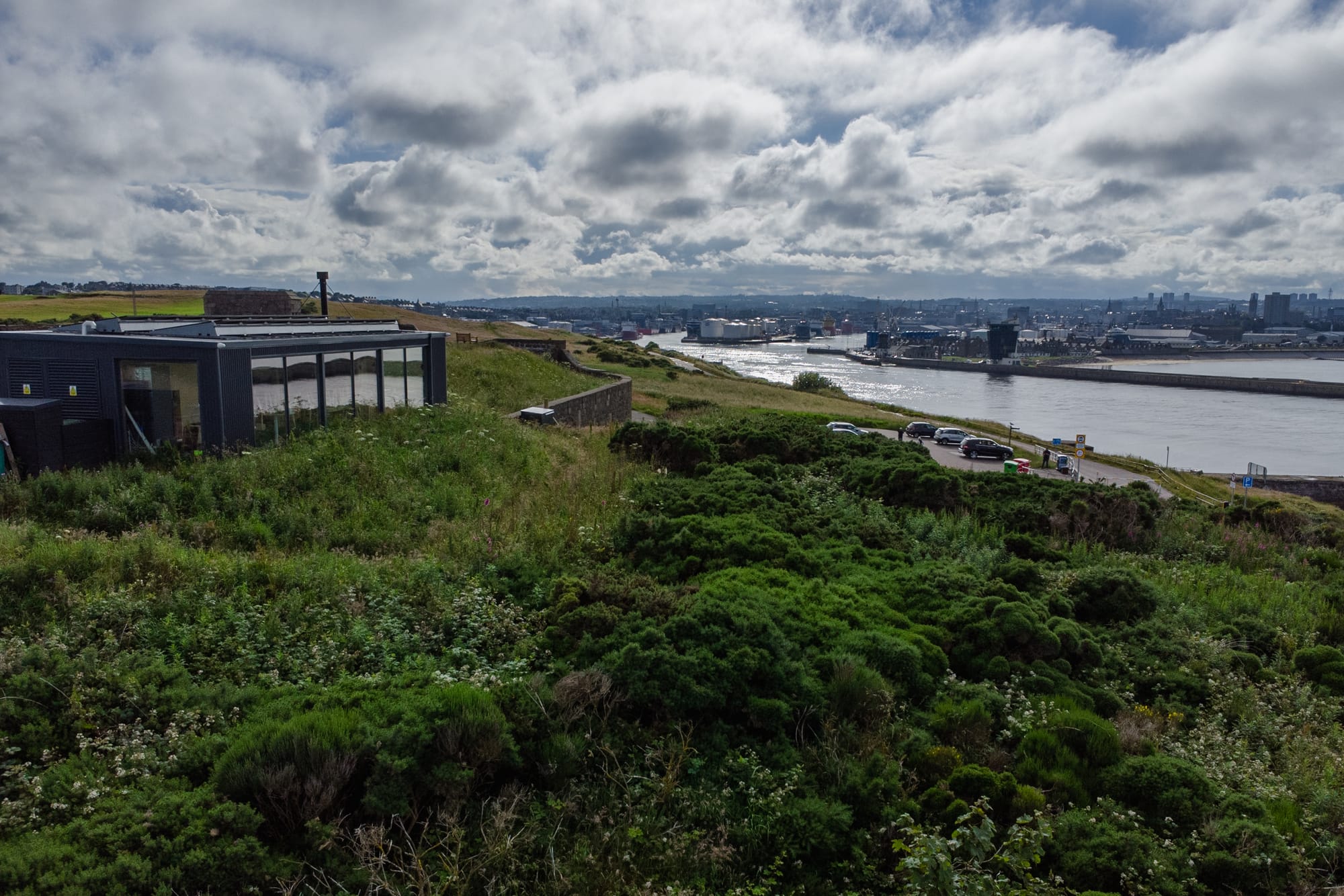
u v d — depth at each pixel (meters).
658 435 22.16
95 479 13.52
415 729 6.48
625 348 98.56
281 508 13.20
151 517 12.61
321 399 18.94
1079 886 6.56
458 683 7.40
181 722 6.82
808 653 9.38
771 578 11.80
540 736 7.21
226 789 5.97
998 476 21.48
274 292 43.00
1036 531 18.56
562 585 10.40
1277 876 6.70
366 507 13.86
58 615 8.53
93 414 15.84
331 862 5.59
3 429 14.30
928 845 5.90
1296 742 9.47
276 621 8.81
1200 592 15.14
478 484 16.58
